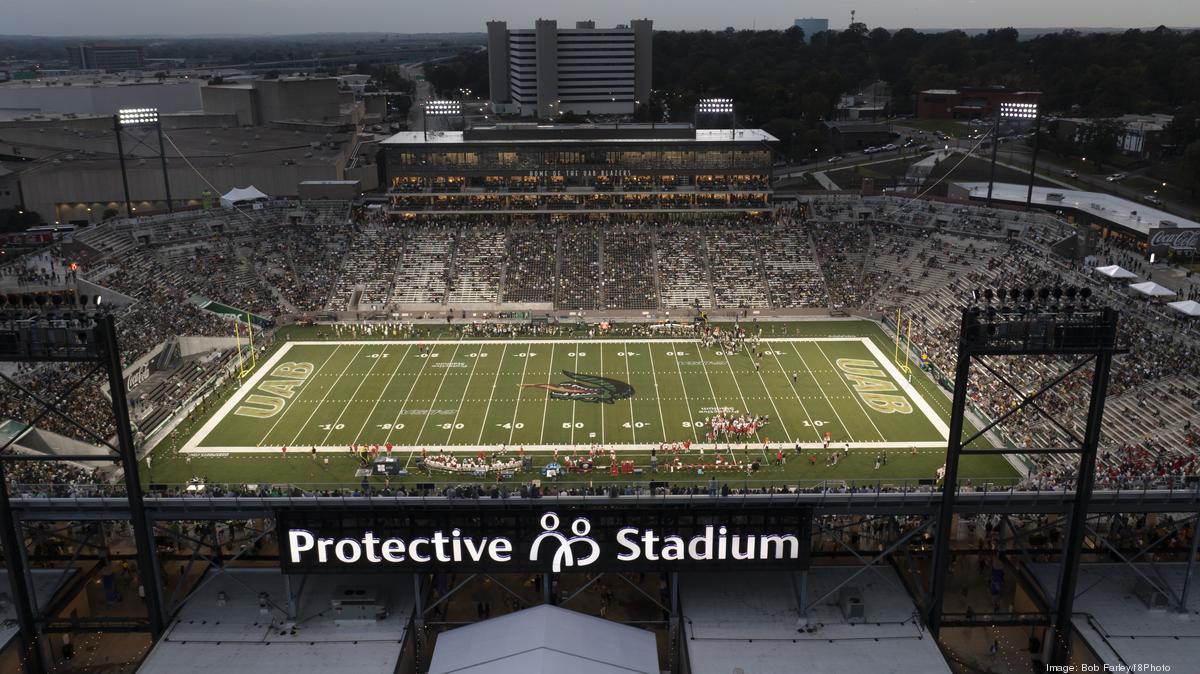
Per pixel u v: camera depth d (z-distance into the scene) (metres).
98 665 47.69
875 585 49.56
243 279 110.38
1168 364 72.88
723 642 44.22
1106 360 43.31
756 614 46.66
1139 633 45.12
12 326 42.91
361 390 85.44
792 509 44.91
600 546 45.72
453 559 45.78
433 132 134.88
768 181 124.38
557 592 51.38
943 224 116.56
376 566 45.84
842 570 50.84
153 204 151.38
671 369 90.69
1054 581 48.94
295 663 42.91
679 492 47.88
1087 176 154.12
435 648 43.47
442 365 92.44
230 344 95.19
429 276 113.62
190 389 84.44
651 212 124.31
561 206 123.94
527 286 112.19
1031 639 48.59
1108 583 49.56
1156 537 54.91
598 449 71.44
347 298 110.31
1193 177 133.12
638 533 45.44
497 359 94.25
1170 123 161.50
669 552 45.75
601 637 43.50
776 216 124.44
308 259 115.69
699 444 72.25
